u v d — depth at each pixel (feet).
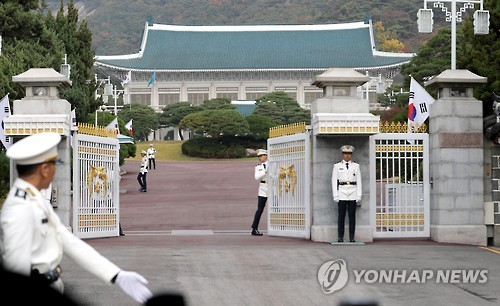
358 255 109.91
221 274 92.84
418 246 123.13
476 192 130.72
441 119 130.72
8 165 212.02
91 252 42.39
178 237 138.82
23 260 39.75
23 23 288.71
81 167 132.57
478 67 206.49
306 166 132.26
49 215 41.93
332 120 124.98
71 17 351.05
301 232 133.49
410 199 134.41
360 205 129.59
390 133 132.87
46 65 273.33
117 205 140.87
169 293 27.02
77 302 25.72
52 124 124.67
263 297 79.56
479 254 113.39
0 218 41.09
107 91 407.23
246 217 191.72
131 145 421.59
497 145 132.57
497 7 208.85
